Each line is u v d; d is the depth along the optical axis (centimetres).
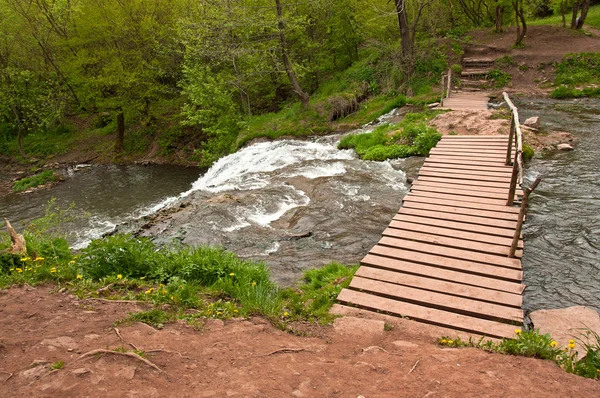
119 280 624
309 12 2322
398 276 691
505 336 535
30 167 2520
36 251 755
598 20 2783
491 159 1248
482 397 364
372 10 2339
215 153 2122
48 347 417
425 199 1006
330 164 1405
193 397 353
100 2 2389
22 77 2544
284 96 2583
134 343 439
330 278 731
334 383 389
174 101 2456
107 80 2309
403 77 2188
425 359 443
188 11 2239
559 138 1432
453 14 2886
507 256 739
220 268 689
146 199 1842
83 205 1805
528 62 2247
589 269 742
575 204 983
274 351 446
